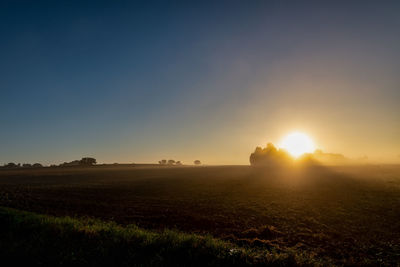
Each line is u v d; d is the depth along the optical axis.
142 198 31.62
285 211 23.02
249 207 24.94
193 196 33.25
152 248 9.91
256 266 8.55
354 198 30.72
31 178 70.69
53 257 8.81
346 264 10.98
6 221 13.12
